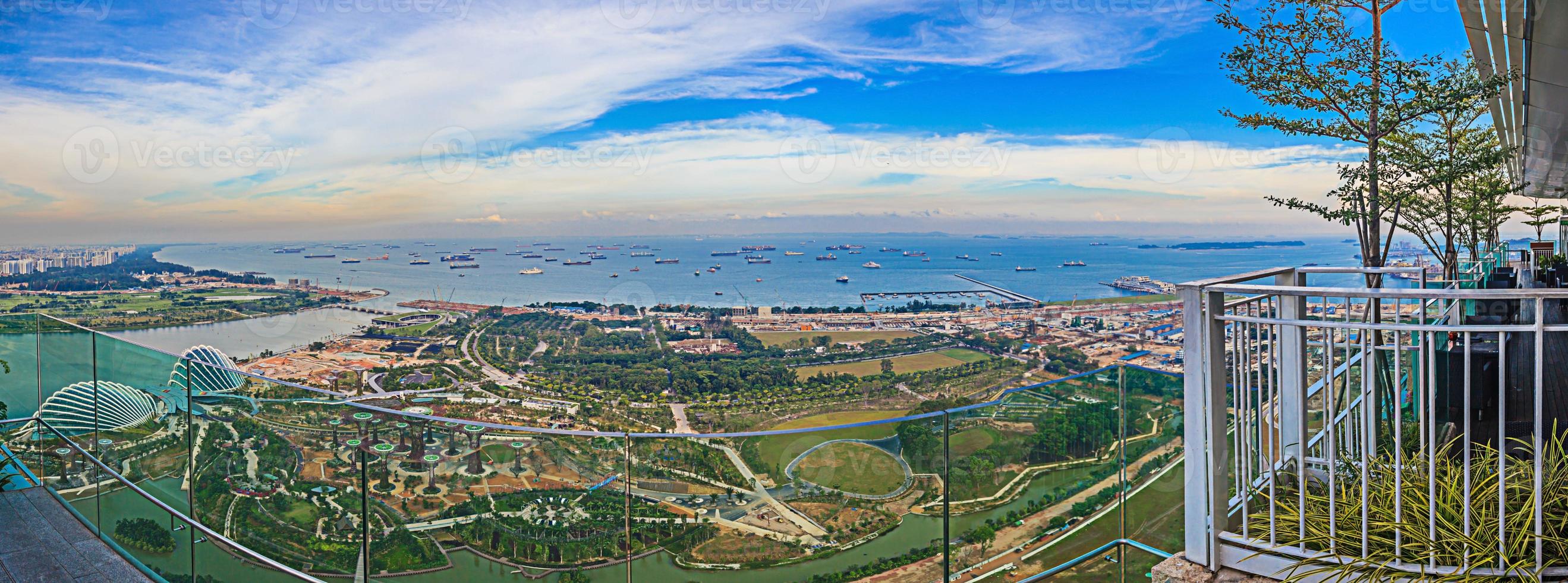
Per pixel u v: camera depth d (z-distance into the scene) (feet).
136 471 11.55
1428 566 7.59
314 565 9.91
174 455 11.04
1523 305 9.25
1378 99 20.94
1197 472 9.07
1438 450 8.73
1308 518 8.64
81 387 12.67
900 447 9.62
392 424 9.70
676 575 9.50
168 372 10.95
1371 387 10.18
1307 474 9.77
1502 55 19.67
